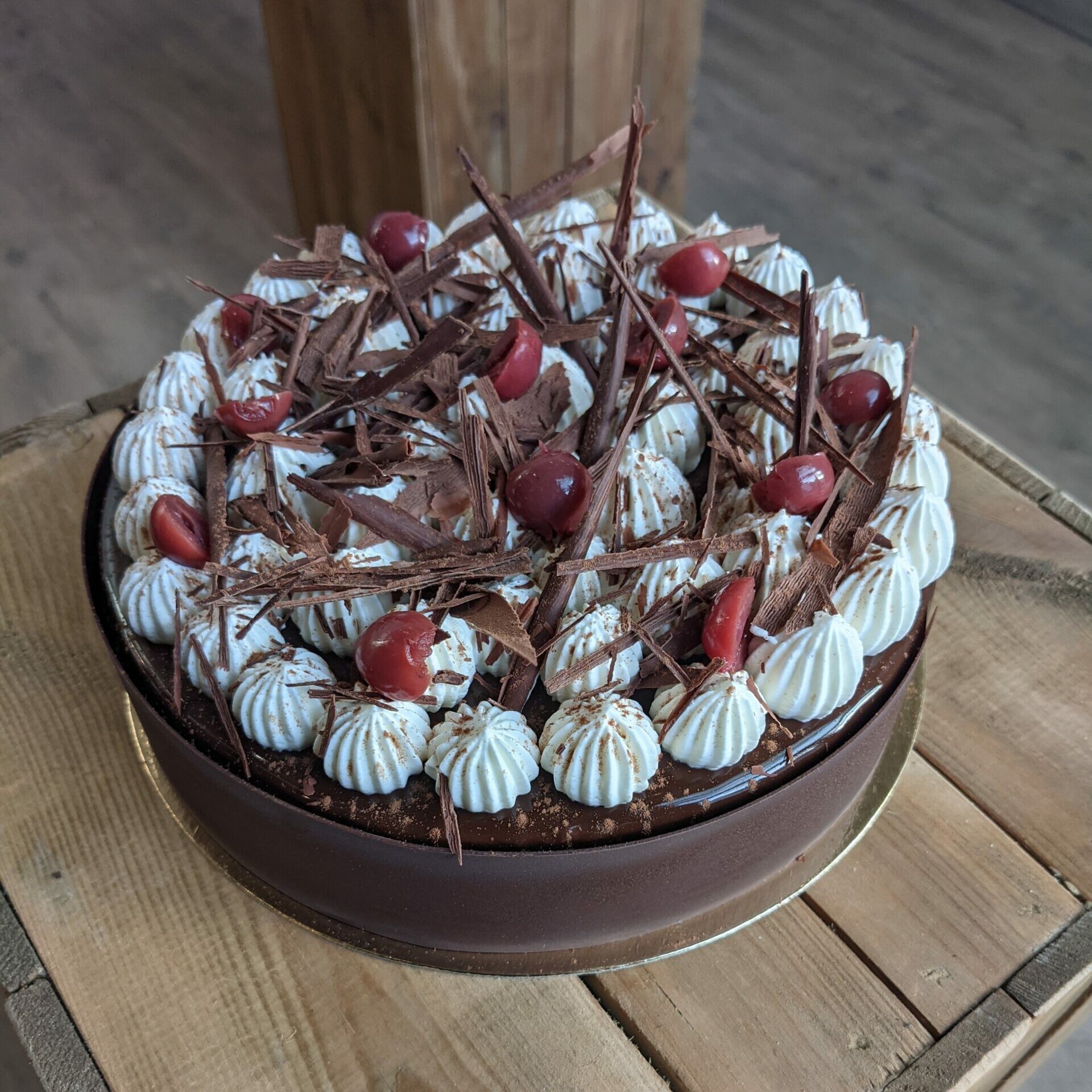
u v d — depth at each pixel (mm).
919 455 354
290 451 344
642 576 316
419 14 588
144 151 968
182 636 310
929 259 854
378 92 651
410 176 678
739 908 338
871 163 924
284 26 695
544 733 295
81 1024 333
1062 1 1082
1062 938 351
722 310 421
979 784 388
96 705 401
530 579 322
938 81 1000
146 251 885
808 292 314
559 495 317
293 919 337
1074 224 880
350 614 311
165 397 378
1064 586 437
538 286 387
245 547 326
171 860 364
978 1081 329
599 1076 325
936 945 350
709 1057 328
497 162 689
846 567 316
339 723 291
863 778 354
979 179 914
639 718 290
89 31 1092
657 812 290
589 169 441
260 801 303
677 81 730
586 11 645
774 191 900
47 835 369
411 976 341
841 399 356
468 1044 330
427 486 334
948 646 423
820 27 1058
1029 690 411
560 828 288
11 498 456
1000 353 799
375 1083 323
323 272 407
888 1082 323
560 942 325
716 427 340
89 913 353
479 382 345
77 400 790
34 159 960
